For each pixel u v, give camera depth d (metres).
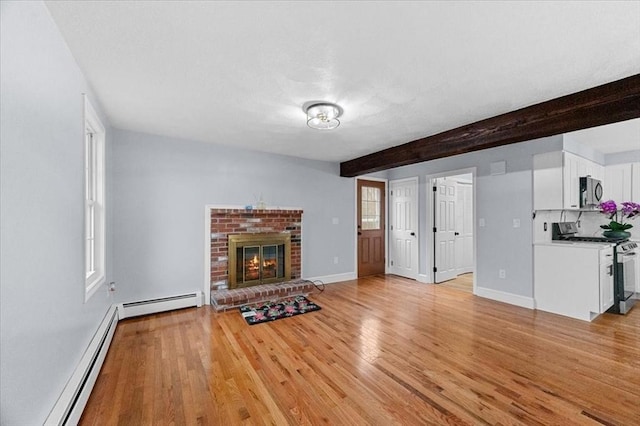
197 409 1.77
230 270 4.05
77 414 1.63
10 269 1.10
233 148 4.13
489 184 4.13
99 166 2.70
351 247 5.42
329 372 2.18
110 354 2.46
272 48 1.70
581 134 3.41
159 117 2.90
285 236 4.54
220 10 1.38
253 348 2.57
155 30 1.54
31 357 1.25
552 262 3.50
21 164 1.18
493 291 4.07
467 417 1.69
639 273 3.93
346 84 2.16
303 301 3.96
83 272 2.01
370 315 3.43
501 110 2.66
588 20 1.44
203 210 3.90
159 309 3.48
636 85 1.99
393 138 3.62
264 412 1.75
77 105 1.90
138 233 3.45
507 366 2.26
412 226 5.41
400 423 1.65
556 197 3.46
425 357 2.41
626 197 4.20
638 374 2.13
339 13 1.39
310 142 3.85
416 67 1.91
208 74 2.02
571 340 2.72
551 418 1.68
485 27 1.50
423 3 1.32
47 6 1.36
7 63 1.08
